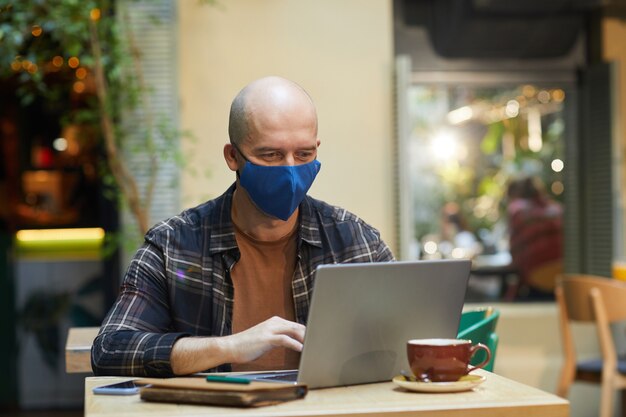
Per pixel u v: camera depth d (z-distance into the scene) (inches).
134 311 97.6
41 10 221.5
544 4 256.7
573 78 270.4
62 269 286.4
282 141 92.5
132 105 227.9
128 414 70.5
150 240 101.4
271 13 244.2
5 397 285.1
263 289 102.0
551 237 271.7
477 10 258.2
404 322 84.4
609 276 261.3
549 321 264.4
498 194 270.2
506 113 270.2
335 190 246.7
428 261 84.3
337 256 103.5
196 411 71.4
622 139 264.7
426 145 268.8
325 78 246.4
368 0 247.9
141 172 231.5
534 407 72.6
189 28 242.1
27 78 229.3
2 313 284.8
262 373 88.4
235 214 102.0
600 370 223.5
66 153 309.6
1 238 285.3
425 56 266.1
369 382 83.7
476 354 101.8
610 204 260.8
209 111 241.9
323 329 79.4
